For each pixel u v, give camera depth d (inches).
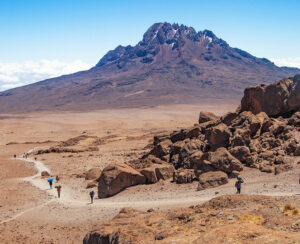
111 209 1222.3
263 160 1428.4
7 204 1489.9
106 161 2672.2
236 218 629.3
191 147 1680.6
